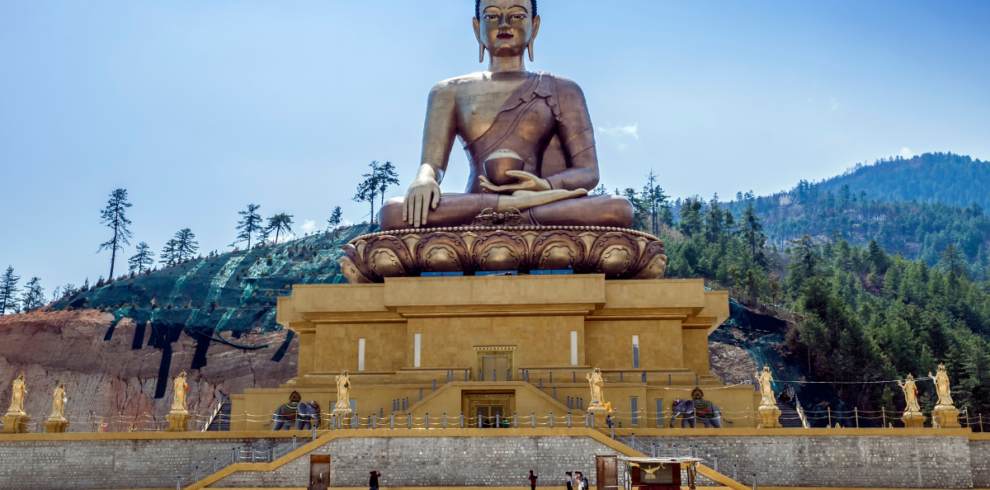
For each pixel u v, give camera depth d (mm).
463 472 28578
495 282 35750
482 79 41438
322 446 28812
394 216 38312
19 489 30219
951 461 28953
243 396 35906
